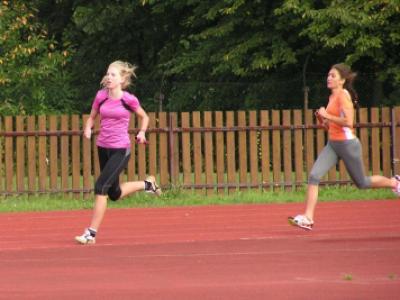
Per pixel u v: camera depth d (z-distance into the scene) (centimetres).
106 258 2673
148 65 8069
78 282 2234
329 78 3008
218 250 2806
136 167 4944
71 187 4688
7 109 6475
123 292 2078
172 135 4725
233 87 6788
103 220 3791
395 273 2306
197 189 4734
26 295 2058
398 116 4828
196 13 6912
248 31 6688
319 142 4809
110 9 7638
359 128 4847
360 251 2731
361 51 5991
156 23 7806
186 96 6856
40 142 4672
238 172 4794
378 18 5894
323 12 5912
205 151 4744
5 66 6619
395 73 6159
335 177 4822
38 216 3991
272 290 2078
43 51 6806
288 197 4547
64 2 8062
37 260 2655
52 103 6869
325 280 2209
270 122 5038
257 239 3077
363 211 3950
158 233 3341
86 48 8025
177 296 2019
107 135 3038
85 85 7081
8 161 4653
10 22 6694
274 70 6856
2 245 3070
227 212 4025
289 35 6606
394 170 4822
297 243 2941
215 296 2014
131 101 3028
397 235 3131
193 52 6900
